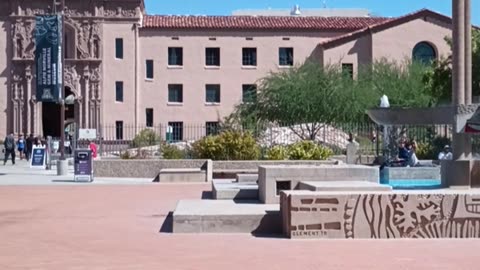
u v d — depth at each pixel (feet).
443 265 36.11
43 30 122.01
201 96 223.51
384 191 49.08
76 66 217.56
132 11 219.41
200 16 231.30
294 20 230.48
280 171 60.23
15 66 216.95
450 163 69.62
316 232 46.16
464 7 71.92
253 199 63.52
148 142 151.53
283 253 40.04
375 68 199.72
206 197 75.56
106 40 218.59
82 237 46.75
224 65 223.92
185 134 222.48
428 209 46.52
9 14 216.95
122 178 111.34
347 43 221.46
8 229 51.08
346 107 172.86
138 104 220.43
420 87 184.65
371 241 45.01
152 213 61.46
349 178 61.77
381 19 234.79
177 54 224.12
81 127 217.15
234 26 223.51
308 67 184.85
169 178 102.32
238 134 116.37
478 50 153.48
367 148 130.72
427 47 222.69
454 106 70.90
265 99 178.19
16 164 168.14
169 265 36.29
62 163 122.11
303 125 153.79
